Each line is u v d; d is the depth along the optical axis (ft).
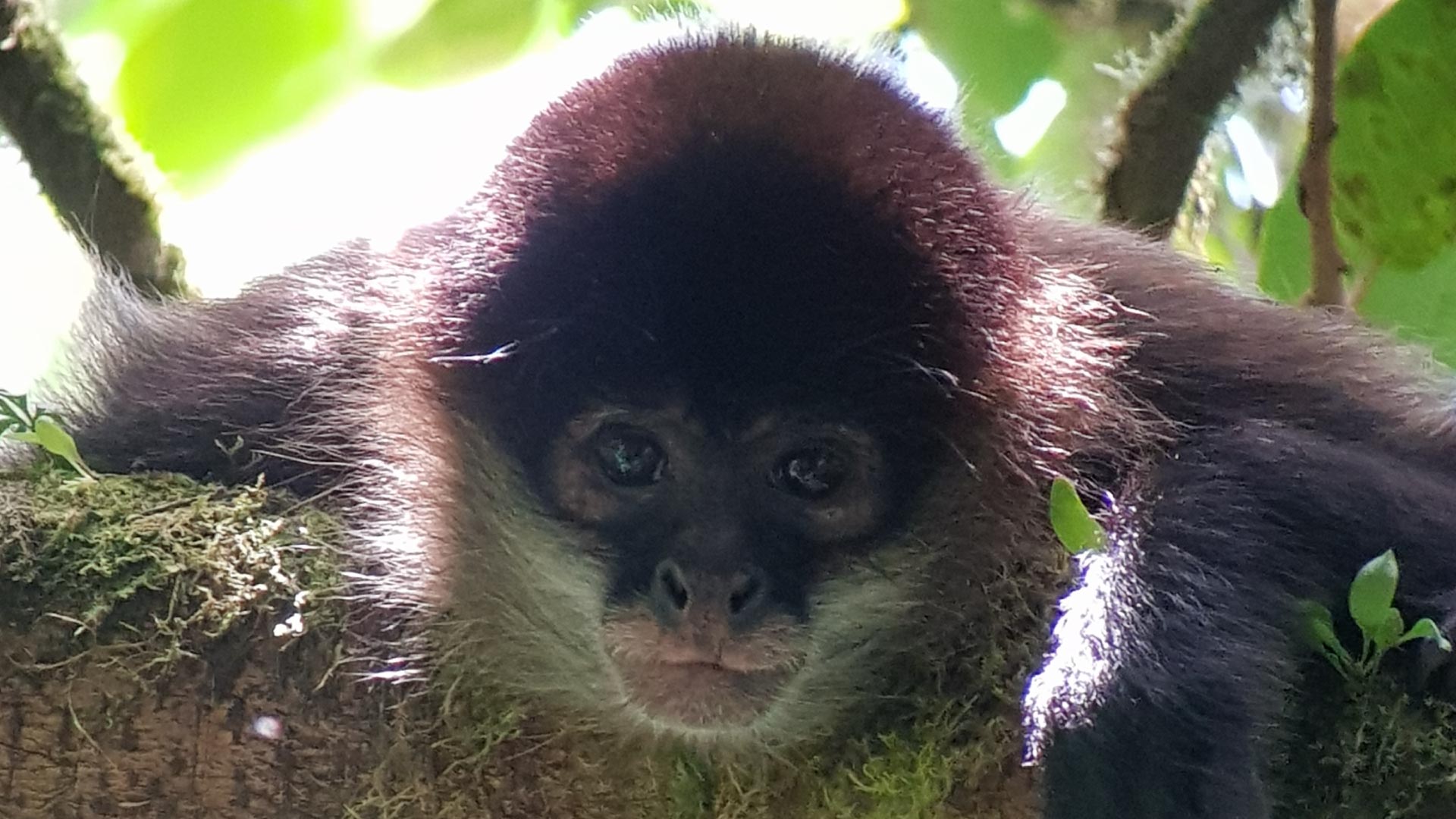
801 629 12.24
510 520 13.03
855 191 11.77
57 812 9.89
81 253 18.07
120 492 11.07
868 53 13.07
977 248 12.61
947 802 10.29
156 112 18.90
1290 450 12.80
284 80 19.24
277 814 10.02
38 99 16.74
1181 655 10.48
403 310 13.98
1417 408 15.23
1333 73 13.87
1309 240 15.17
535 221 12.37
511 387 12.90
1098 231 15.80
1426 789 9.98
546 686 11.88
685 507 12.55
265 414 15.37
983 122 19.81
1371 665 10.21
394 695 10.29
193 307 16.98
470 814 10.31
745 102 11.96
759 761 10.91
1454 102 14.42
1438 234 14.92
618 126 12.11
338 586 10.47
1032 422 13.07
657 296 11.82
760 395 12.01
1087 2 20.30
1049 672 10.27
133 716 9.91
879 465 12.44
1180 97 16.88
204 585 10.21
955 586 12.67
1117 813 9.73
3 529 10.34
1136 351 14.32
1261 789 9.78
